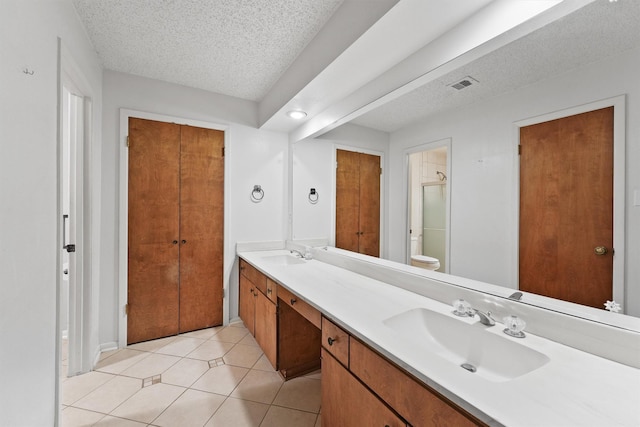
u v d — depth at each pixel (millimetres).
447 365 816
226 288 2805
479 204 1176
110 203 2287
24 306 1002
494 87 1096
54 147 1267
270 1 1523
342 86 1896
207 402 1703
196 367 2076
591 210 842
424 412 798
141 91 2408
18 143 964
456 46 1213
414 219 1516
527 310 1029
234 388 1841
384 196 1727
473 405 650
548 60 925
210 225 2740
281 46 1951
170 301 2562
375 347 954
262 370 2051
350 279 1824
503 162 1078
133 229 2395
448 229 1318
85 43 1796
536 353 896
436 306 1317
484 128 1141
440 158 1343
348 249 2082
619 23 768
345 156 2094
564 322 936
